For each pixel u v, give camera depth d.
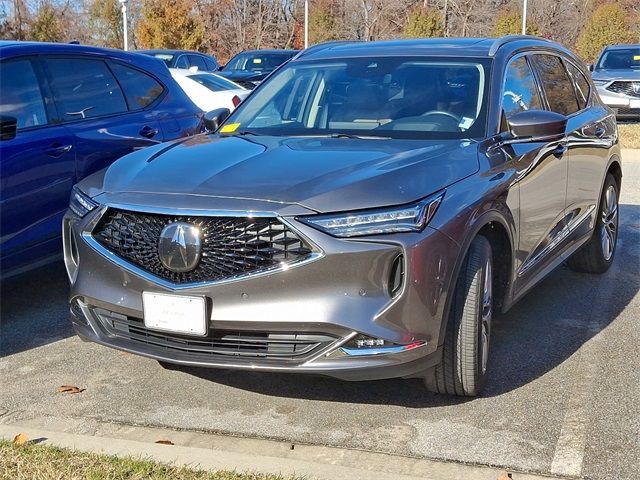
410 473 3.37
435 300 3.62
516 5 51.25
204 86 12.98
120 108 6.36
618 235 7.93
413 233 3.55
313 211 3.52
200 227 3.64
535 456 3.51
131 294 3.86
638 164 12.73
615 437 3.68
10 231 5.28
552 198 5.07
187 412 4.04
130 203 3.81
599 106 6.57
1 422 3.95
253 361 3.65
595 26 41.66
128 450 3.53
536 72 5.49
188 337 3.75
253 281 3.56
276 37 51.16
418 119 4.71
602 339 5.00
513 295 4.56
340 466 3.40
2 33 38.97
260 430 3.82
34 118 5.60
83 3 47.16
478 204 3.91
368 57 5.35
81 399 4.21
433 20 46.06
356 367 3.54
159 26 39.91
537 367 4.54
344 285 3.52
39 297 5.93
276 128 5.01
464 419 3.90
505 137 4.61
